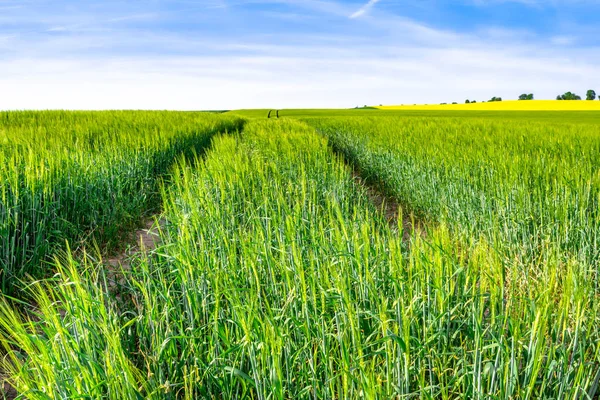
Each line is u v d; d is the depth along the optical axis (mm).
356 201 6621
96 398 2080
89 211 6625
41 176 5660
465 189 6500
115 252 5945
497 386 2320
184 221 3855
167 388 2266
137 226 7129
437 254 2713
